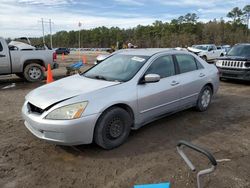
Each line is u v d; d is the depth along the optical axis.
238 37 87.31
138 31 106.44
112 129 4.20
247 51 11.33
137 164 3.79
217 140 4.67
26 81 11.27
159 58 5.16
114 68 5.10
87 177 3.47
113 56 5.63
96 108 3.94
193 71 5.92
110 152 4.15
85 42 129.25
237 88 9.76
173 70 5.41
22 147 4.32
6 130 5.10
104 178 3.45
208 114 6.18
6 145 4.39
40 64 11.35
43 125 3.81
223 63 10.95
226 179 3.41
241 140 4.68
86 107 3.88
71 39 132.00
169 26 100.06
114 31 122.62
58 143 3.86
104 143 4.11
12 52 10.31
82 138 3.87
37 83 10.76
